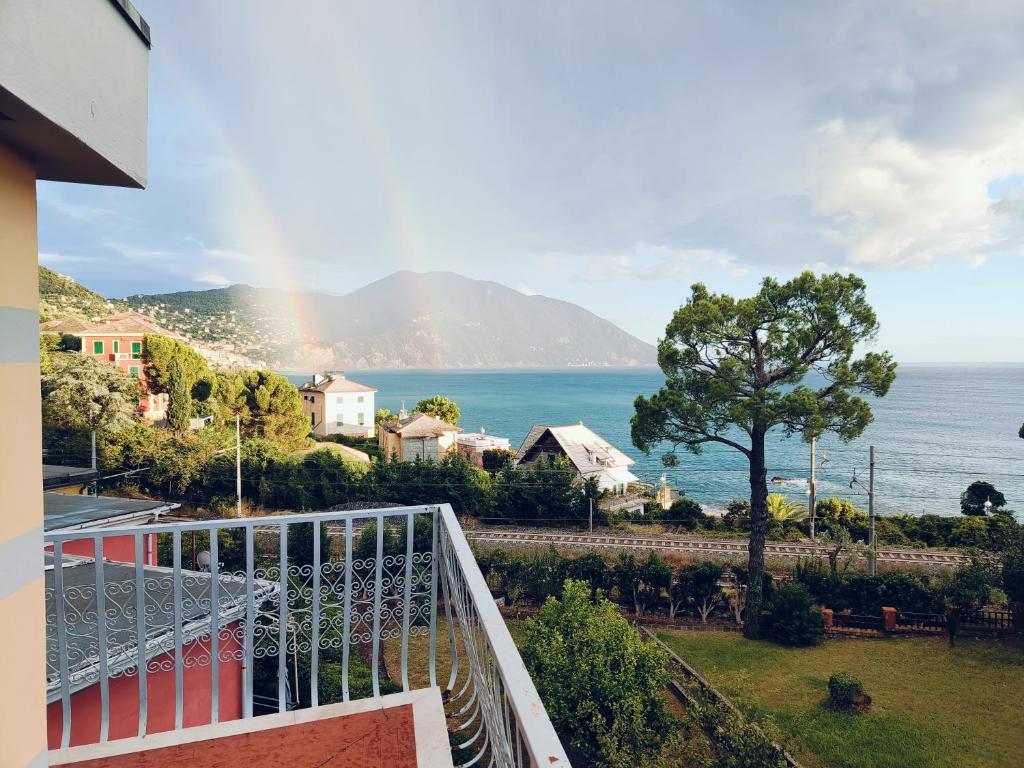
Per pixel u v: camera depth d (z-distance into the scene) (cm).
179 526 326
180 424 4141
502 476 3241
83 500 1129
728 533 2994
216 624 327
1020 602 1897
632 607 2089
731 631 1961
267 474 3200
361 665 1326
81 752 281
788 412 1869
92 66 145
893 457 8581
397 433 4731
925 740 1317
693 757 1089
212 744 285
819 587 2039
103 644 321
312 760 269
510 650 182
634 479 4462
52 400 3328
